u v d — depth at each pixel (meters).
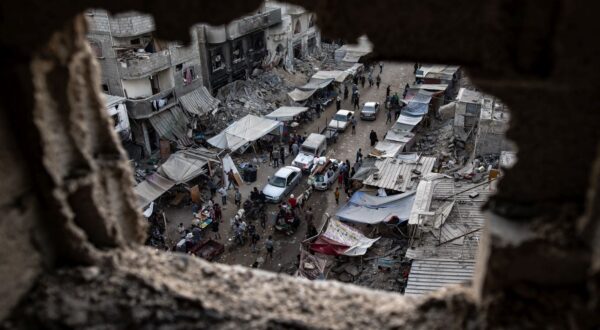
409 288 15.98
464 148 28.81
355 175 27.00
